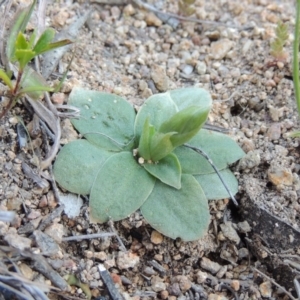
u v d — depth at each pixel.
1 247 0.08
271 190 0.10
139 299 0.09
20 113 0.10
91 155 0.10
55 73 0.11
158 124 0.10
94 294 0.09
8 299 0.08
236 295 0.10
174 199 0.10
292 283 0.10
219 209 0.10
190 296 0.09
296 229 0.10
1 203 0.09
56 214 0.09
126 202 0.09
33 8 0.10
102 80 0.11
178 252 0.10
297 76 0.10
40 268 0.08
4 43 0.10
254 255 0.10
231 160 0.10
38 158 0.09
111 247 0.09
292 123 0.11
